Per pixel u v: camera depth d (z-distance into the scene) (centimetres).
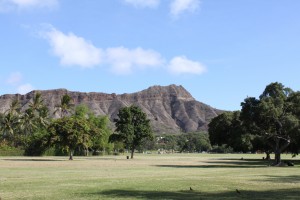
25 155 11825
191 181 3109
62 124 8319
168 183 2917
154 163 7050
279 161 6550
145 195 2192
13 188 2478
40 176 3544
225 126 9212
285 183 2981
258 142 8206
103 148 13662
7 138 12588
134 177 3522
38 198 2008
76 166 5569
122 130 10044
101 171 4425
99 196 2128
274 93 6612
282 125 6328
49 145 8506
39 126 12625
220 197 2111
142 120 10400
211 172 4406
